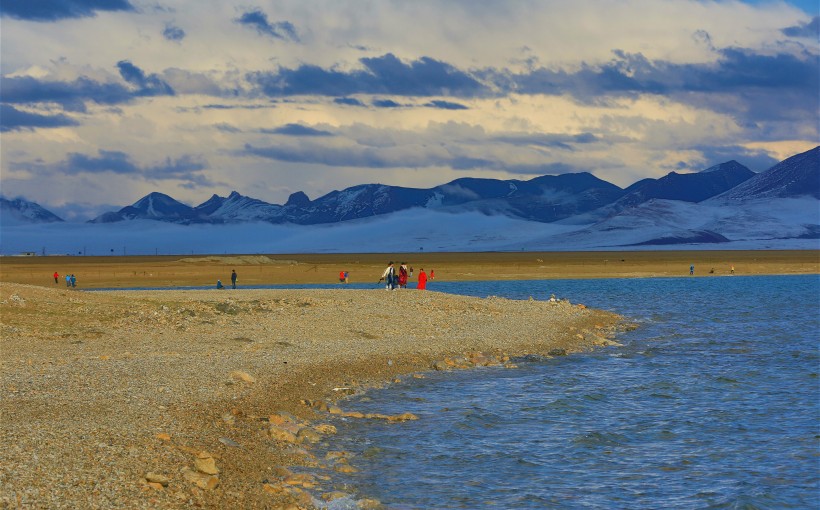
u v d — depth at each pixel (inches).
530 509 743.1
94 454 731.4
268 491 713.0
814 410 1175.0
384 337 1721.2
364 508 712.4
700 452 948.6
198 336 1582.2
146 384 1080.2
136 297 1974.7
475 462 878.4
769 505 775.7
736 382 1389.0
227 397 1046.4
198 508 644.1
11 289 1817.2
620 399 1234.6
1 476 638.5
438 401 1176.2
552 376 1414.9
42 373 1115.3
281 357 1395.2
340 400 1153.4
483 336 1815.9
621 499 781.9
